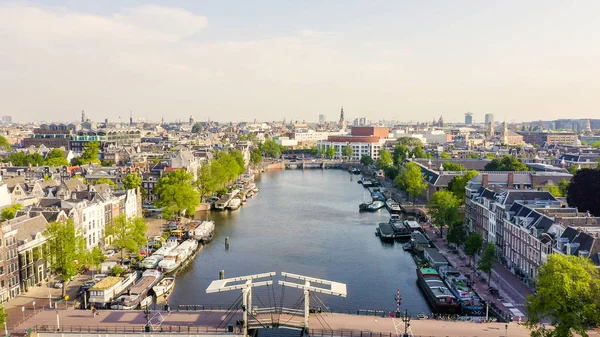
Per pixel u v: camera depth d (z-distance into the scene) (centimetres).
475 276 13962
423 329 10162
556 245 12050
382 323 10512
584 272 8931
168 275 14838
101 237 17050
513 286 13175
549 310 8956
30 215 14325
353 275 15038
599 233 11650
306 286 10188
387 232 19200
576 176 17312
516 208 15138
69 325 10375
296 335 11231
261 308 11512
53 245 12506
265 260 16538
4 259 11981
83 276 14062
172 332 9919
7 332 9962
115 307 11988
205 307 12344
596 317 8450
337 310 12275
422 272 14100
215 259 16625
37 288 13025
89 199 17200
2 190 17225
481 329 10194
